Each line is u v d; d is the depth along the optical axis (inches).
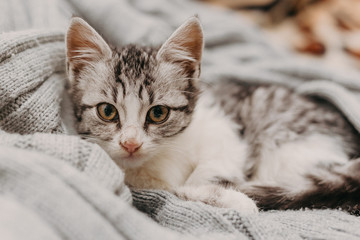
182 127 11.1
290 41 22.7
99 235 6.5
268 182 10.9
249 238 7.9
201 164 11.3
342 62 20.4
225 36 18.4
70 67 10.7
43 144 7.6
